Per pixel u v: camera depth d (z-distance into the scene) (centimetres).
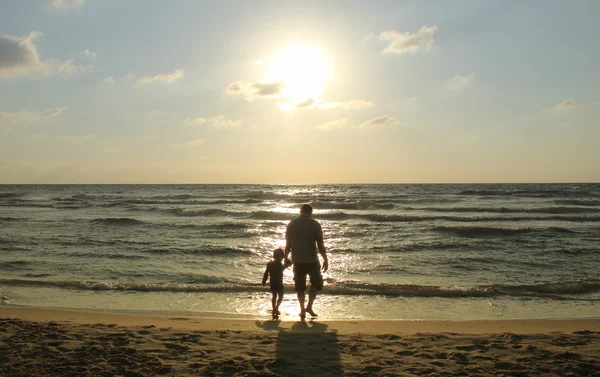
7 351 523
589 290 1016
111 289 1019
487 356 525
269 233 2091
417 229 2223
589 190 6912
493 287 1041
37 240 1783
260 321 739
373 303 906
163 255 1473
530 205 4044
